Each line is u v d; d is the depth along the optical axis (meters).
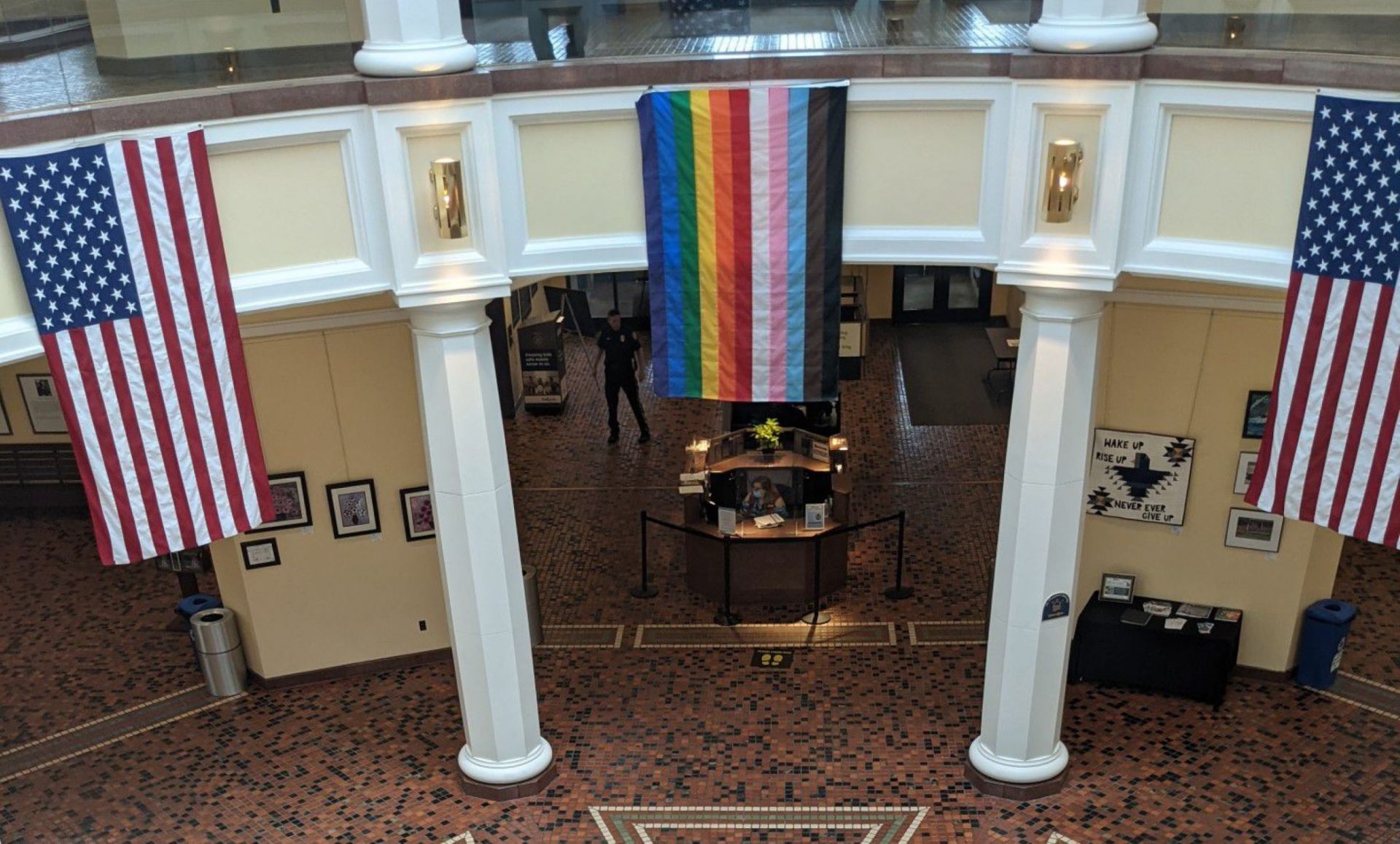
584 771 10.31
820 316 8.62
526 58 8.22
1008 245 8.21
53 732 11.14
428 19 7.79
